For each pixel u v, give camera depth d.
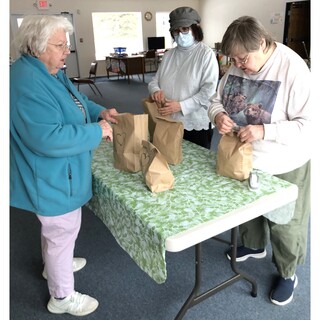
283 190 1.21
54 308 1.61
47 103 1.13
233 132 1.31
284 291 1.60
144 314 1.59
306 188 1.45
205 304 1.62
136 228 1.13
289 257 1.54
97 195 1.45
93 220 2.44
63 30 1.19
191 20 1.79
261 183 1.26
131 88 8.16
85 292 1.74
